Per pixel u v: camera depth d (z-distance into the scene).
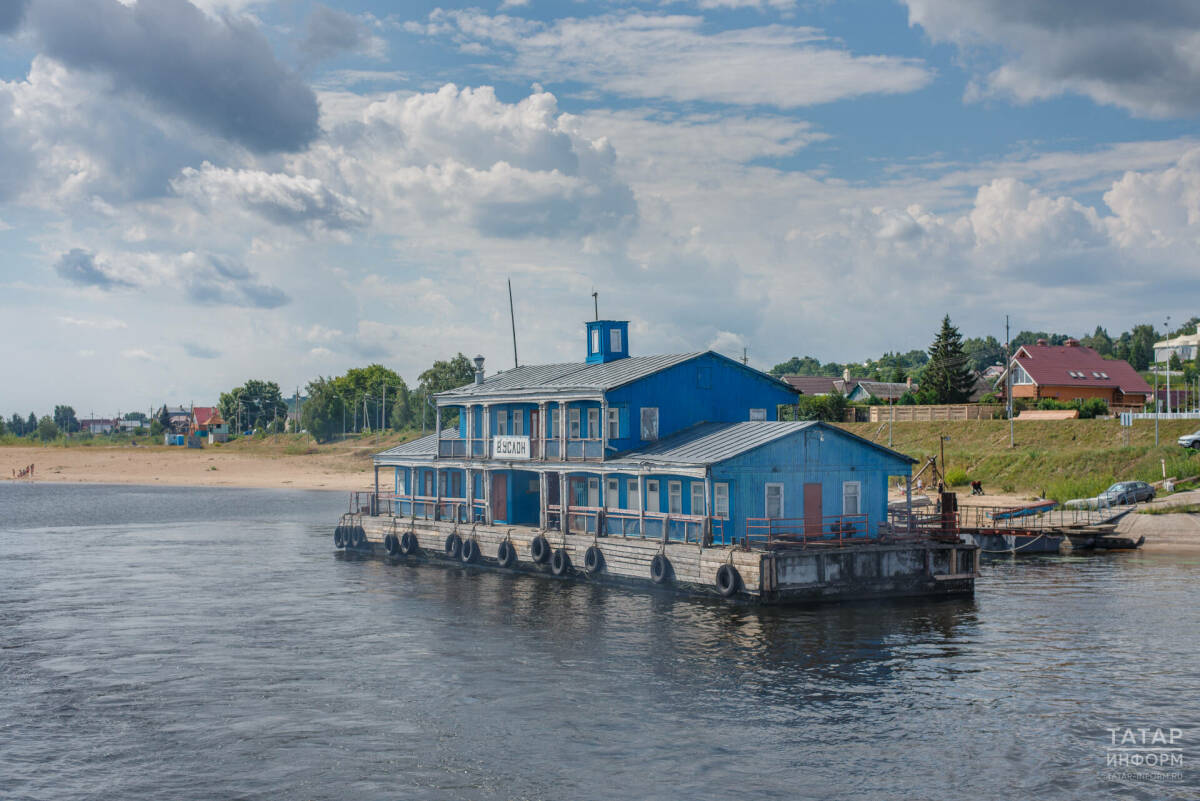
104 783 23.61
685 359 52.81
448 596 46.59
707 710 28.06
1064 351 116.44
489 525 56.56
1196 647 34.69
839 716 27.45
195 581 52.44
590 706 28.59
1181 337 165.88
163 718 28.27
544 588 48.06
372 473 153.00
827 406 109.81
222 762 24.81
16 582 52.44
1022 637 36.19
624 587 46.78
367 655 35.09
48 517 93.31
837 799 22.17
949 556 44.09
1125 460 77.88
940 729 26.36
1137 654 33.75
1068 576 50.69
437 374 171.75
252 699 29.94
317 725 27.44
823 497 44.97
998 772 23.55
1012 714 27.52
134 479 151.62
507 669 32.78
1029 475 81.44
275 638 38.00
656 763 24.27
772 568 40.25
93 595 48.12
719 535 43.53
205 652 35.84
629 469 47.38
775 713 27.73
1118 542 61.34
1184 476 72.75
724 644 35.28
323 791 22.97
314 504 108.44
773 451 43.94
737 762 24.25
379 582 51.53
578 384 52.53
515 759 24.67
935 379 114.56
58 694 30.69
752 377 55.09
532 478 57.84
